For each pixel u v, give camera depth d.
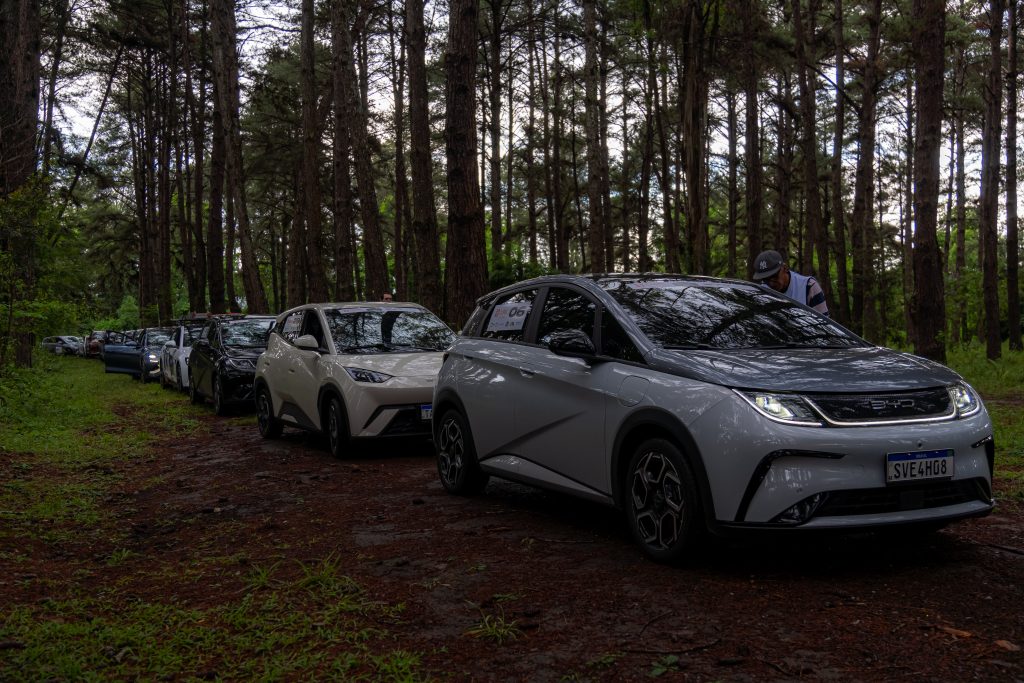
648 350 4.82
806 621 3.66
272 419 10.60
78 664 3.48
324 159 38.72
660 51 29.86
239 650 3.68
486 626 3.75
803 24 25.69
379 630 3.82
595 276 5.79
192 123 35.00
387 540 5.42
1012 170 21.33
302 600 4.30
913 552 4.66
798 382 4.18
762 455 4.00
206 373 14.60
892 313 45.06
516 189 48.28
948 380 4.45
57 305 13.48
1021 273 37.47
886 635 3.47
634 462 4.70
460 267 12.15
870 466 3.99
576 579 4.39
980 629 3.51
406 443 9.96
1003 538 4.92
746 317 5.26
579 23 26.44
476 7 12.10
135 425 12.73
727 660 3.24
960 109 30.42
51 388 14.21
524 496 6.63
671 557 4.45
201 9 34.22
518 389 5.82
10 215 12.76
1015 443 8.02
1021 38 25.78
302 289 44.03
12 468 8.52
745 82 19.33
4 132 13.77
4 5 13.89
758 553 4.71
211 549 5.46
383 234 52.06
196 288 36.97
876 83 24.91
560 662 3.36
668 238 27.03
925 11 12.61
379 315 10.02
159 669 3.48
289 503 6.73
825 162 37.72
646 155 36.19
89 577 4.94
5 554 5.30
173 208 51.94
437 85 34.28
